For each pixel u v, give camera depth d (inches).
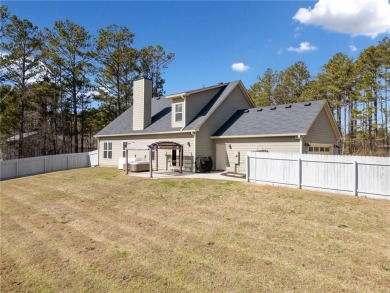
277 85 1937.7
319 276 206.5
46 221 373.7
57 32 1285.7
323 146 733.9
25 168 900.6
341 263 225.5
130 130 946.1
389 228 296.0
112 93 1521.9
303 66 1827.0
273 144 675.4
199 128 745.0
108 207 428.5
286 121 697.0
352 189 420.8
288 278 205.3
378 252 242.8
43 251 275.0
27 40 1222.3
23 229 343.9
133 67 1540.4
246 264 229.5
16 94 1226.6
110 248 275.7
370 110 1470.2
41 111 1294.3
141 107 911.0
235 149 748.0
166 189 516.7
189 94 788.0
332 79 1592.0
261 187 494.6
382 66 1459.2
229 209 383.9
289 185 490.6
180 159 745.0
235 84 873.5
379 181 396.8
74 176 756.6
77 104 1462.8
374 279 200.5
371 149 1482.5
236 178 611.5
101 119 1595.7
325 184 448.1
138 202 445.1
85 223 358.3
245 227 314.8
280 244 266.2
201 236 294.5
